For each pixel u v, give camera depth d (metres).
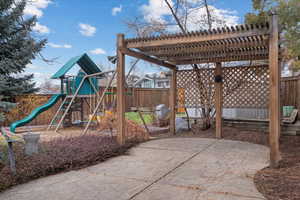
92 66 8.26
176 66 6.91
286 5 4.14
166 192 2.45
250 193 2.38
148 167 3.38
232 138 5.76
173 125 6.73
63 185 2.68
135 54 4.93
